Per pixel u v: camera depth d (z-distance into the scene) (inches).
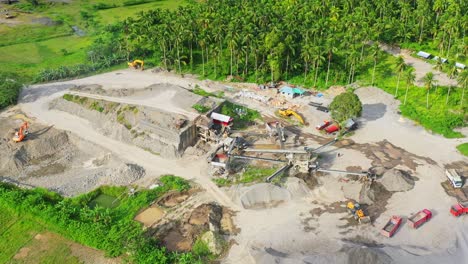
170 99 5285.4
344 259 3206.2
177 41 6284.5
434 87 5753.0
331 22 6884.8
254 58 6220.5
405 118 5241.1
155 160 4576.8
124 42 6884.8
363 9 7116.1
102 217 3705.7
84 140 4889.3
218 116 4933.6
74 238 3570.4
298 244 3494.1
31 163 4603.8
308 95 5821.9
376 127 5088.6
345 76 6072.8
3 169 4424.2
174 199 4028.1
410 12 7086.6
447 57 6530.5
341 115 4803.2
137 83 6131.9
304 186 4104.3
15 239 3599.9
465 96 5526.6
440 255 3339.1
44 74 6323.8
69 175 4411.9
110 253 3395.7
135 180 4284.0
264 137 4923.7
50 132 4995.1
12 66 6850.4
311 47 5826.8
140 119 4936.0
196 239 3555.6
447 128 4963.1
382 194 4013.3
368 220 3666.3
